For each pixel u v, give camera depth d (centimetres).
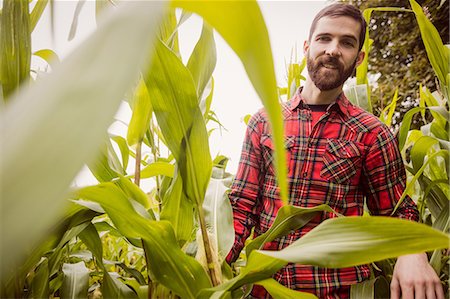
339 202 93
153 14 12
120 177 56
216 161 108
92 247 62
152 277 54
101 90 11
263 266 45
